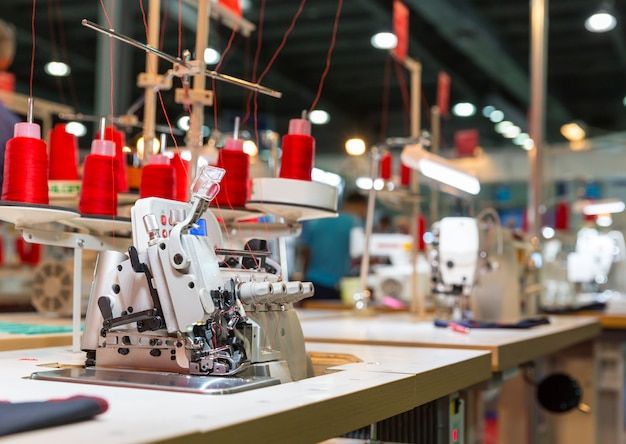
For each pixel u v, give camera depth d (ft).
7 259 13.91
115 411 3.94
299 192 7.04
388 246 19.62
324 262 20.61
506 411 15.11
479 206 25.48
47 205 5.84
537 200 16.92
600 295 26.09
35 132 5.94
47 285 10.97
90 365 5.56
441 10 29.45
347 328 10.69
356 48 37.11
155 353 5.24
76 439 3.22
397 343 8.52
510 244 13.28
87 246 7.07
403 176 14.62
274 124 44.24
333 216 7.45
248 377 5.14
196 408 4.04
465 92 42.37
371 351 7.77
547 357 15.47
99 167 6.97
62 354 6.89
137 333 5.30
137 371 5.22
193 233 5.60
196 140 8.10
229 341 5.26
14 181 5.84
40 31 33.55
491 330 10.71
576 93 45.09
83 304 10.85
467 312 12.64
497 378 8.38
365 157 33.40
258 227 7.66
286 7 31.94
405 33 15.28
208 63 9.91
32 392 4.56
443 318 12.56
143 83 8.80
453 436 7.56
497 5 32.48
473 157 21.02
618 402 16.70
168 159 7.38
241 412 3.92
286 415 4.02
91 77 40.16
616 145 37.17
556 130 49.34
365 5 29.66
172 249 5.13
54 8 31.32
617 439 16.67
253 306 5.65
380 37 28.12
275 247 8.35
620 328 16.34
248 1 30.17
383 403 5.15
